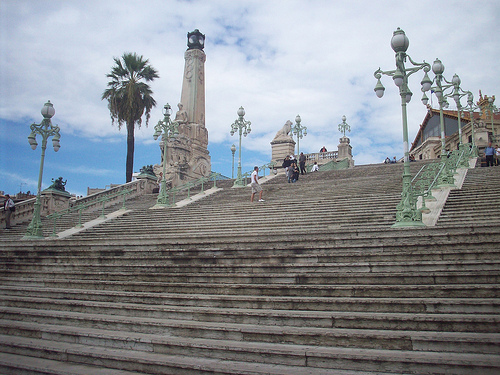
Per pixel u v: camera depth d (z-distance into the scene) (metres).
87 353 7.03
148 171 30.42
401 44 12.02
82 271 11.58
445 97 21.33
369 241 9.66
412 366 5.47
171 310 8.16
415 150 49.22
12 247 14.24
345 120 42.97
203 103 38.03
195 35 38.47
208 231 14.56
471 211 11.98
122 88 33.59
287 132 43.72
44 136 18.08
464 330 6.19
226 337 7.04
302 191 19.80
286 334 6.65
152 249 12.16
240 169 26.33
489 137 30.98
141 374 6.46
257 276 9.15
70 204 25.53
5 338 8.16
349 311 7.28
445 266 8.02
